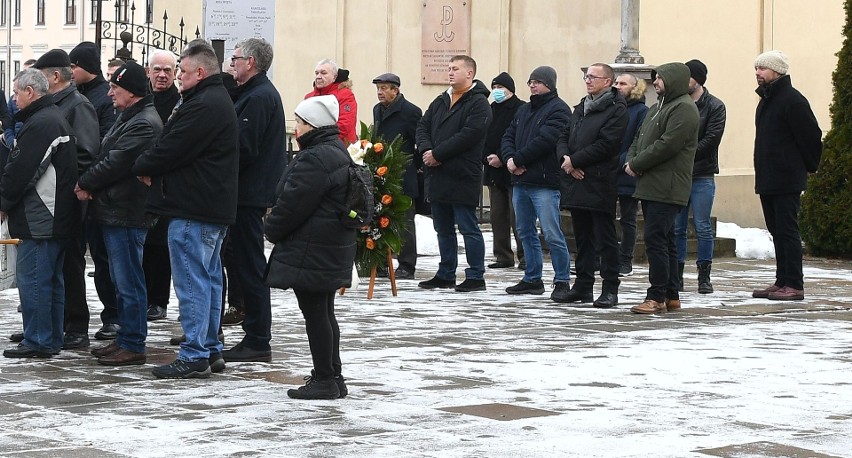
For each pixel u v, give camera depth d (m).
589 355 12.27
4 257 17.75
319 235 9.95
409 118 19.56
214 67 10.97
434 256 23.91
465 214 17.75
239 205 11.69
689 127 15.35
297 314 15.22
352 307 15.92
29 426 8.99
